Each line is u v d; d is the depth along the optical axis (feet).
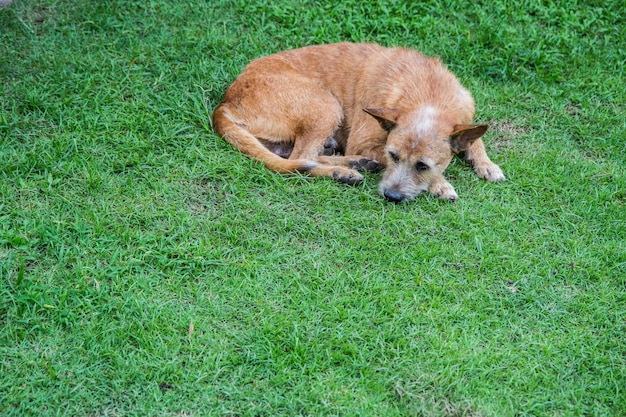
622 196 14.03
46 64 14.66
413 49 14.82
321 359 12.69
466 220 13.70
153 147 14.05
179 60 14.92
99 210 13.52
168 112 14.39
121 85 14.55
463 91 14.33
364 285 13.14
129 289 13.00
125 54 14.90
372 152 14.23
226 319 12.91
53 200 13.55
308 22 15.49
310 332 12.85
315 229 13.55
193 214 13.61
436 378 12.60
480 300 13.10
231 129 14.14
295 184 13.92
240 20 15.47
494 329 12.95
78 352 12.65
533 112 14.88
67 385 12.48
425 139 13.71
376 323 12.92
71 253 13.19
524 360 12.75
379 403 12.48
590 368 12.75
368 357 12.72
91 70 14.67
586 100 14.98
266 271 13.21
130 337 12.76
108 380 12.51
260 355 12.68
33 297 12.85
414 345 12.79
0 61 14.64
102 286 12.98
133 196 13.66
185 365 12.64
